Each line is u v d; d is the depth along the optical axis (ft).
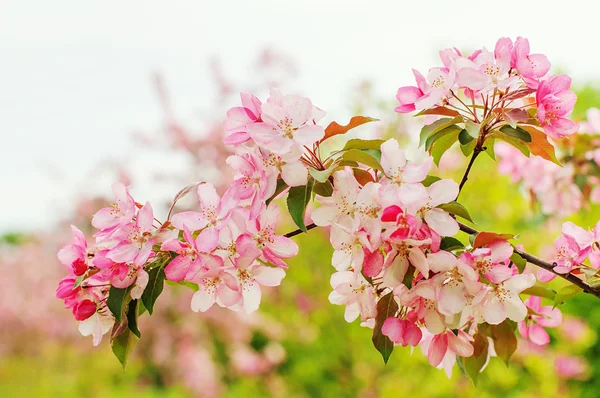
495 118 2.99
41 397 10.83
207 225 2.86
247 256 2.81
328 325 7.84
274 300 8.81
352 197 2.82
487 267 2.81
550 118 2.93
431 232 2.79
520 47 2.92
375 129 6.79
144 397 10.07
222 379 10.21
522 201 6.40
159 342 9.37
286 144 2.79
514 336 3.15
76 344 10.89
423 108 2.93
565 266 2.96
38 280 11.07
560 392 6.47
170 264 2.82
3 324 10.85
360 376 7.26
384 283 2.78
